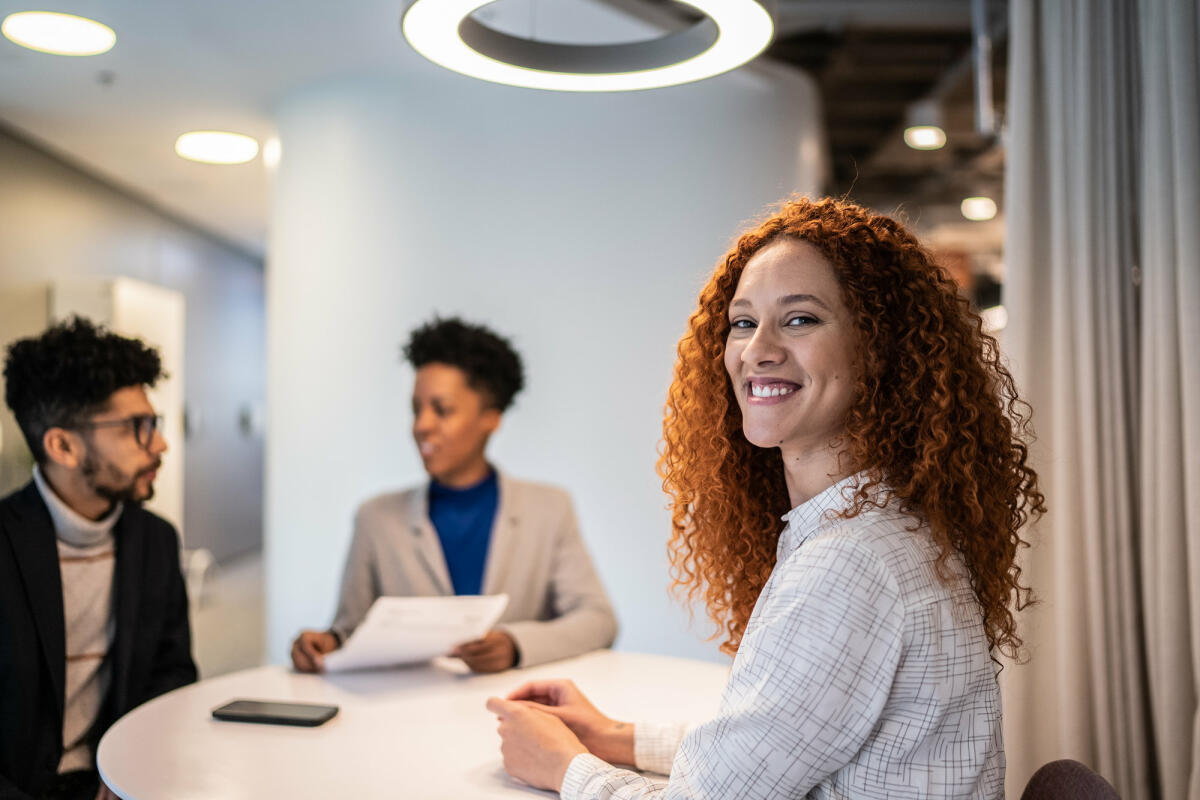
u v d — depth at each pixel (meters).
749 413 1.34
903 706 1.19
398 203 4.67
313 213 4.76
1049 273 2.28
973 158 8.60
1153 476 2.04
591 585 2.63
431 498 2.67
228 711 1.84
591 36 4.25
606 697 2.02
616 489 4.68
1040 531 2.24
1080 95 2.15
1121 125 2.15
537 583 2.62
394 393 4.66
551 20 4.08
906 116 7.75
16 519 2.10
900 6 6.00
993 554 1.33
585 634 2.41
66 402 2.10
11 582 2.03
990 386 1.38
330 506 4.73
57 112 5.18
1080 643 2.14
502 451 4.73
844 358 1.31
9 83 4.73
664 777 1.59
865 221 1.37
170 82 4.73
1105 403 2.13
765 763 1.17
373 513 2.60
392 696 2.00
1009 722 2.20
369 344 4.68
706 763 1.21
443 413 2.58
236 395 9.86
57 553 2.11
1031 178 2.28
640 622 4.68
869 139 8.59
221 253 9.37
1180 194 1.94
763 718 1.17
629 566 4.68
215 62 4.49
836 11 6.00
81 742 2.17
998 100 6.98
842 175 9.62
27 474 5.32
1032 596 2.20
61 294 5.87
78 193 6.36
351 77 4.68
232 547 9.73
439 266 4.66
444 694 2.01
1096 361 2.15
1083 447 2.14
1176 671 1.97
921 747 1.20
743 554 1.59
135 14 3.95
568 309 4.68
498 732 1.59
